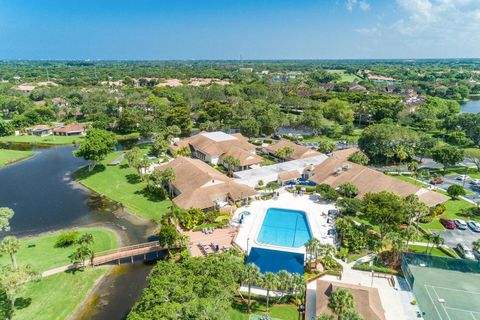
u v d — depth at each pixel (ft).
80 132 498.28
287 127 509.35
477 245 184.75
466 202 261.03
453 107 641.81
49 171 341.00
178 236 186.91
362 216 236.63
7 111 582.35
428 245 197.77
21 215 244.63
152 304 114.93
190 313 106.63
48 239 210.59
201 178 255.29
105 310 152.56
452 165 353.51
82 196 279.28
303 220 236.43
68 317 146.92
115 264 187.32
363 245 191.42
